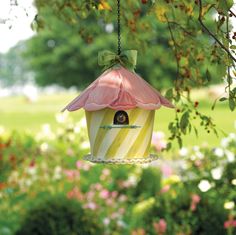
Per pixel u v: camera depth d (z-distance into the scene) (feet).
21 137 46.52
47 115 167.63
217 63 15.33
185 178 30.71
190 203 26.21
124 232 29.58
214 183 29.96
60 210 25.43
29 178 34.27
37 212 25.36
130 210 32.32
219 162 30.94
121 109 15.17
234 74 15.06
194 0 14.53
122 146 15.96
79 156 39.50
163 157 37.32
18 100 263.29
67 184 34.27
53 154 39.40
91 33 21.70
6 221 29.60
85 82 156.56
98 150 16.14
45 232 24.99
